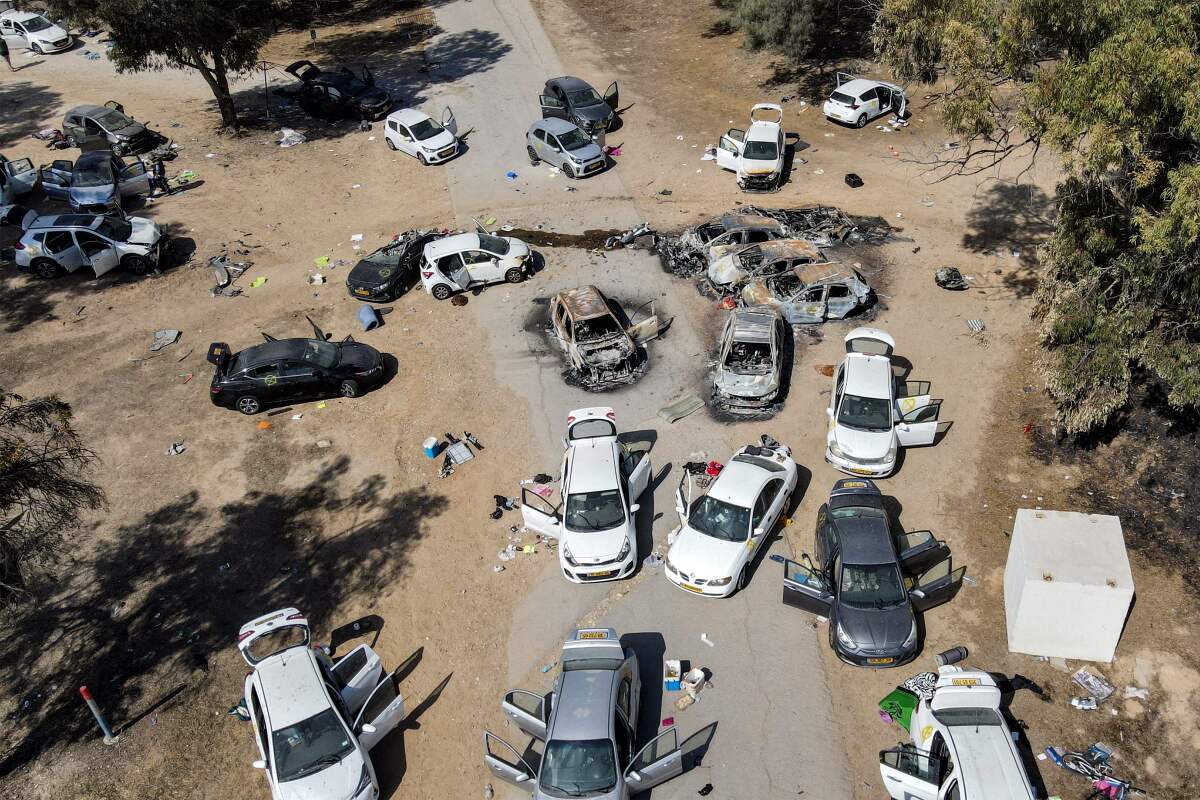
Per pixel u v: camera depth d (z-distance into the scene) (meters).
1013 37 15.36
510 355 21.80
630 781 11.86
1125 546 14.39
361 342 22.64
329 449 19.39
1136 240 14.93
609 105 33.34
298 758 12.18
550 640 14.84
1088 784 12.06
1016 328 21.27
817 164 29.28
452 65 39.03
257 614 15.73
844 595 14.09
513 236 26.44
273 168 31.42
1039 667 13.74
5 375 21.98
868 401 17.66
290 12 47.41
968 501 16.86
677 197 27.98
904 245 24.70
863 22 37.91
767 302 21.80
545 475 18.03
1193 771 12.19
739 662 14.18
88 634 15.54
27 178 29.97
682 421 19.25
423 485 18.28
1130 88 13.32
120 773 13.26
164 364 22.22
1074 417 16.20
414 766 13.16
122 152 32.03
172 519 17.83
